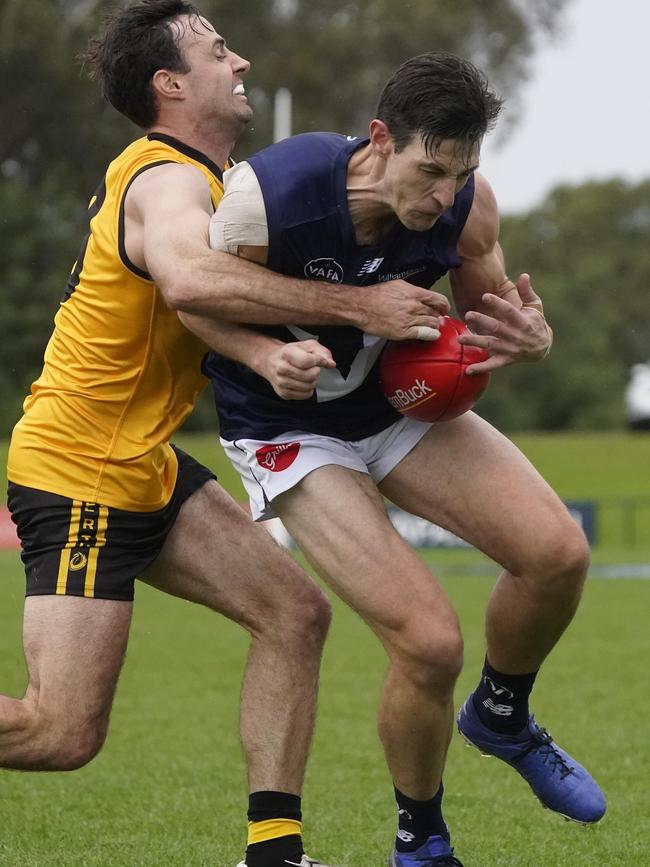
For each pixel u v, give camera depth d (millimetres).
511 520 13883
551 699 27672
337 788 19922
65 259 136875
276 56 126812
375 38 129250
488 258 14367
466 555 71750
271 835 13906
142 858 15930
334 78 129750
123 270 13648
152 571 14555
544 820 18000
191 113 14312
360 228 13055
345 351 13844
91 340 13922
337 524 13602
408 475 14430
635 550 77750
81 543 13805
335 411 14305
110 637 13789
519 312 13312
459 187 12562
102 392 13961
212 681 30938
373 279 13445
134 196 13539
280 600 14383
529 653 14539
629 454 124375
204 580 14430
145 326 13805
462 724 15547
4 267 135250
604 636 38625
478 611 45062
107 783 20359
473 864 15727
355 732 24344
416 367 13703
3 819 18094
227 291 12586
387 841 16875
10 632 40000
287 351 12508
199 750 22953
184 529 14414
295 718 14195
